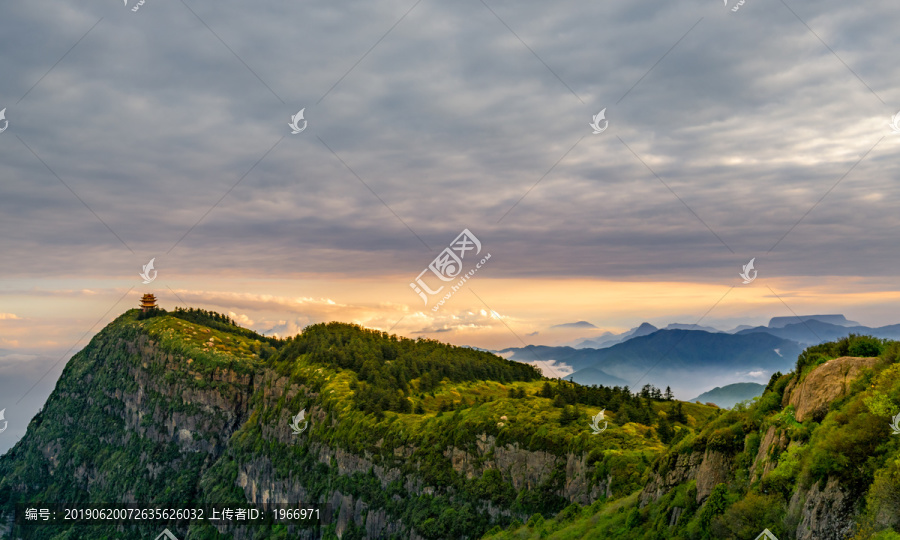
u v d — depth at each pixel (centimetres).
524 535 11188
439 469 15738
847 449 4238
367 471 18400
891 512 3709
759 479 5316
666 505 6594
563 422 14112
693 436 6950
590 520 8825
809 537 4234
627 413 14525
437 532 14250
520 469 13888
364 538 16875
